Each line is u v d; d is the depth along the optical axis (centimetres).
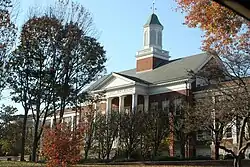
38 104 3559
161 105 4972
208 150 4131
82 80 3578
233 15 1288
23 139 3616
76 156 2212
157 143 4075
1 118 5203
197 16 1415
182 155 3969
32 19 3441
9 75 3366
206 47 1728
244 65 2605
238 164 1636
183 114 3909
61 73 3475
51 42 3466
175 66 5316
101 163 3284
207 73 2984
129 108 5269
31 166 2598
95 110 4259
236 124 2678
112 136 4241
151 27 5956
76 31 3538
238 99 2462
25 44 3378
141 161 3516
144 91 5188
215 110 2867
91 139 4169
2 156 5250
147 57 5781
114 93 5303
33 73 3425
